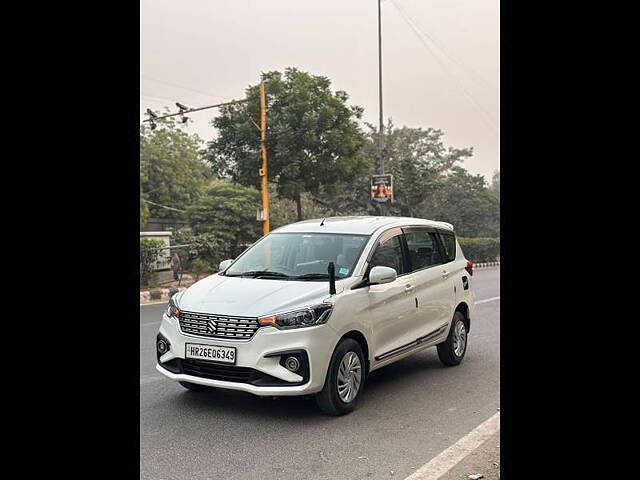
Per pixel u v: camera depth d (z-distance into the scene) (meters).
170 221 30.09
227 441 4.63
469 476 3.90
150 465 4.14
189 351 5.17
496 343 9.05
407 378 6.78
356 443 4.61
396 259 6.38
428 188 34.66
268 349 4.91
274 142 22.69
